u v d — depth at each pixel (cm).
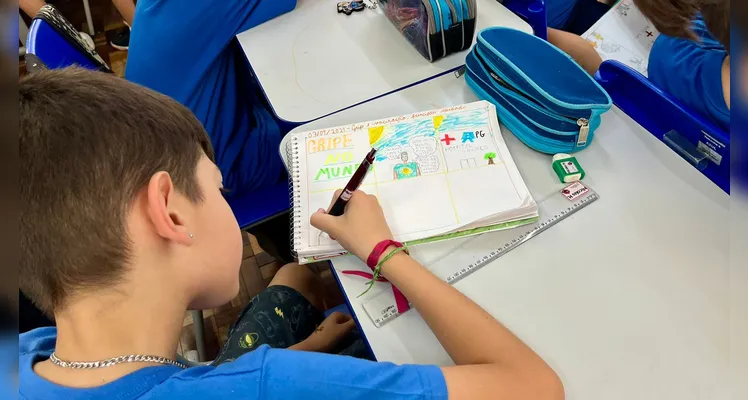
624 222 77
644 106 92
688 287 69
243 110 133
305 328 103
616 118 91
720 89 82
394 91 103
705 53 86
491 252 76
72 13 255
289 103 103
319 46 115
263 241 143
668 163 84
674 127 88
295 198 84
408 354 68
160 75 119
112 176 52
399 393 56
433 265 75
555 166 84
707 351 64
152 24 114
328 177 85
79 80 56
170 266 57
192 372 54
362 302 73
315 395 54
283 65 112
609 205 79
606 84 96
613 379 63
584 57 119
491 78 92
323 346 97
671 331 66
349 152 89
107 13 255
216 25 116
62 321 55
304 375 54
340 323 102
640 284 70
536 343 66
